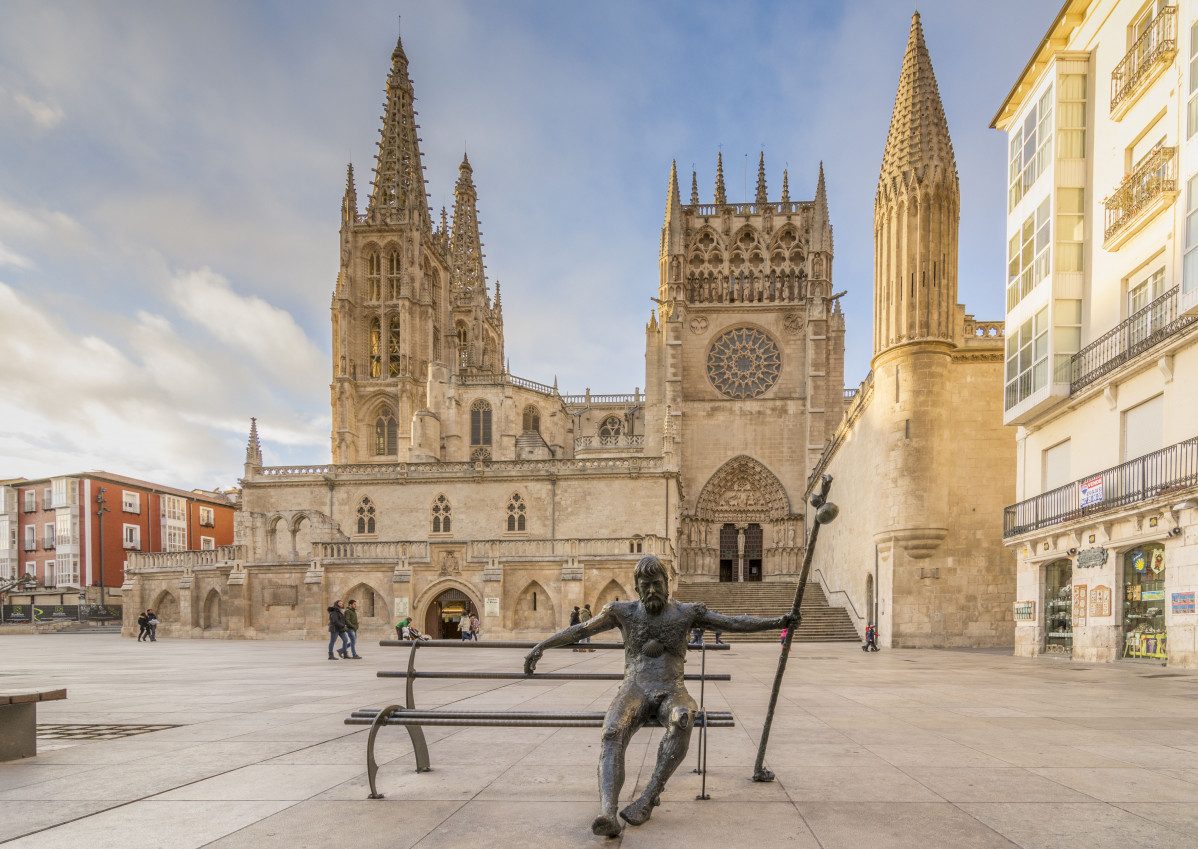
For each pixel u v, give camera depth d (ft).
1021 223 90.79
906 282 108.78
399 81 307.99
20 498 265.54
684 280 218.38
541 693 44.34
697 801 17.87
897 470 106.32
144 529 272.10
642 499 166.30
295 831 15.55
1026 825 15.81
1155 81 69.56
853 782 19.79
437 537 170.91
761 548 211.41
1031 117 88.84
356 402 274.36
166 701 40.01
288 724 31.04
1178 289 64.18
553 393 266.16
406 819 16.44
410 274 277.23
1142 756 23.30
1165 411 64.85
